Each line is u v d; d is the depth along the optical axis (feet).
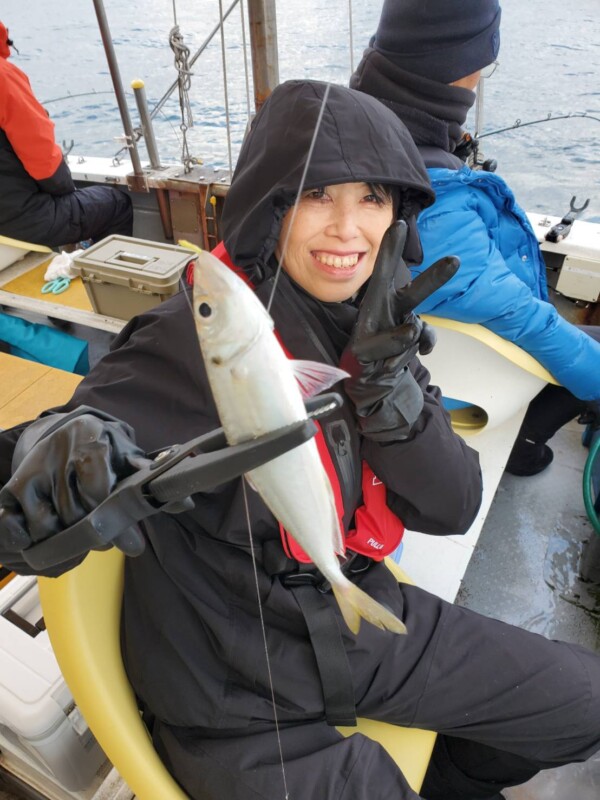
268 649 3.91
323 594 4.05
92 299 9.05
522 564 7.16
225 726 3.80
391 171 3.55
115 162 12.12
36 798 5.43
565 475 8.27
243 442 2.20
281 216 3.76
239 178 3.86
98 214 10.97
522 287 5.91
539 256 7.01
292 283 4.05
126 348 3.91
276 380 2.13
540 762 4.53
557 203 11.78
